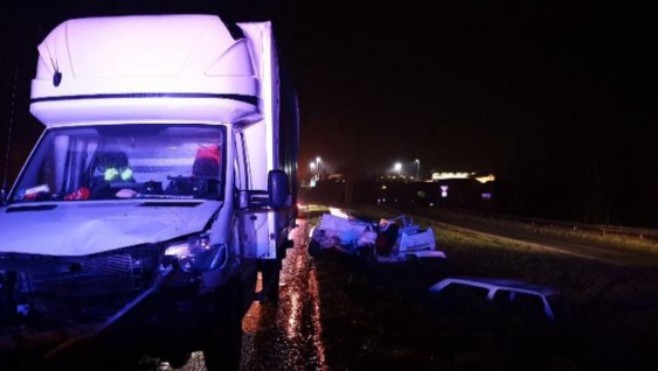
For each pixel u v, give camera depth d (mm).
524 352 8594
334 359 8109
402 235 19703
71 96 6629
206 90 6652
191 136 6941
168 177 6883
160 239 5434
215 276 5633
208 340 5812
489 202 70062
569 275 19266
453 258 22344
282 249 9789
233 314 6316
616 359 9383
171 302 5492
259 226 7914
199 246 5562
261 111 7410
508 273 19078
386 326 10219
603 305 14508
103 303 5410
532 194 62438
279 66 8648
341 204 77375
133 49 6727
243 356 8227
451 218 52781
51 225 5594
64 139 6984
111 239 5391
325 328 9984
